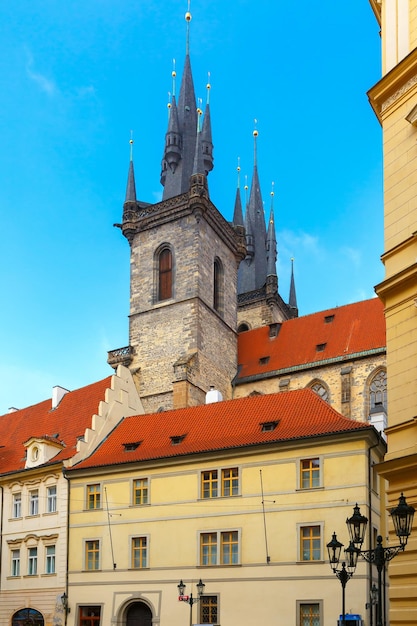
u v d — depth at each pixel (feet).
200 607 165.37
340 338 271.08
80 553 186.50
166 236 290.97
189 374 260.83
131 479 185.26
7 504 208.44
